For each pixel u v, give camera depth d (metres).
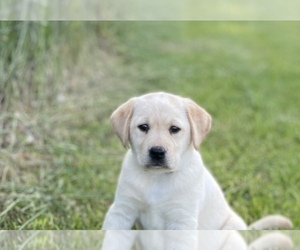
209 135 2.35
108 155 2.12
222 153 2.19
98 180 1.93
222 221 1.52
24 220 1.68
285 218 1.73
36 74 2.31
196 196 1.45
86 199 1.82
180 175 1.44
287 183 1.99
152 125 1.40
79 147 2.15
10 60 2.20
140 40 3.68
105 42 3.36
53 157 2.03
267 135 2.37
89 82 2.74
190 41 3.88
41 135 2.13
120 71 3.02
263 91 2.94
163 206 1.44
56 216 1.73
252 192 1.92
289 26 4.64
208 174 1.53
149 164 1.38
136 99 1.44
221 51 3.68
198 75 3.12
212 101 2.72
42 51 2.32
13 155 1.97
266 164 2.12
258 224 1.72
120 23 3.59
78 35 2.77
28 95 2.27
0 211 1.70
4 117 2.08
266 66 3.40
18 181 1.85
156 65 3.22
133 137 1.42
